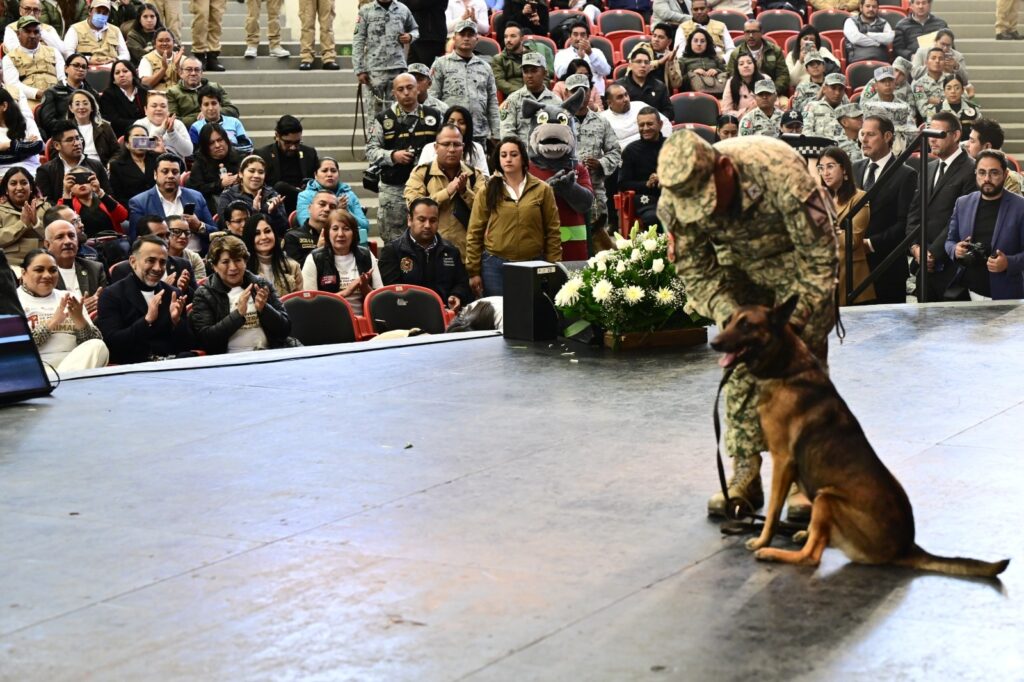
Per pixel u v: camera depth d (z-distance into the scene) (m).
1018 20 23.95
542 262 9.22
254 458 6.10
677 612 4.06
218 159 14.20
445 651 3.82
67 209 11.12
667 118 17.30
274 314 9.70
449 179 12.53
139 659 3.84
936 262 11.79
